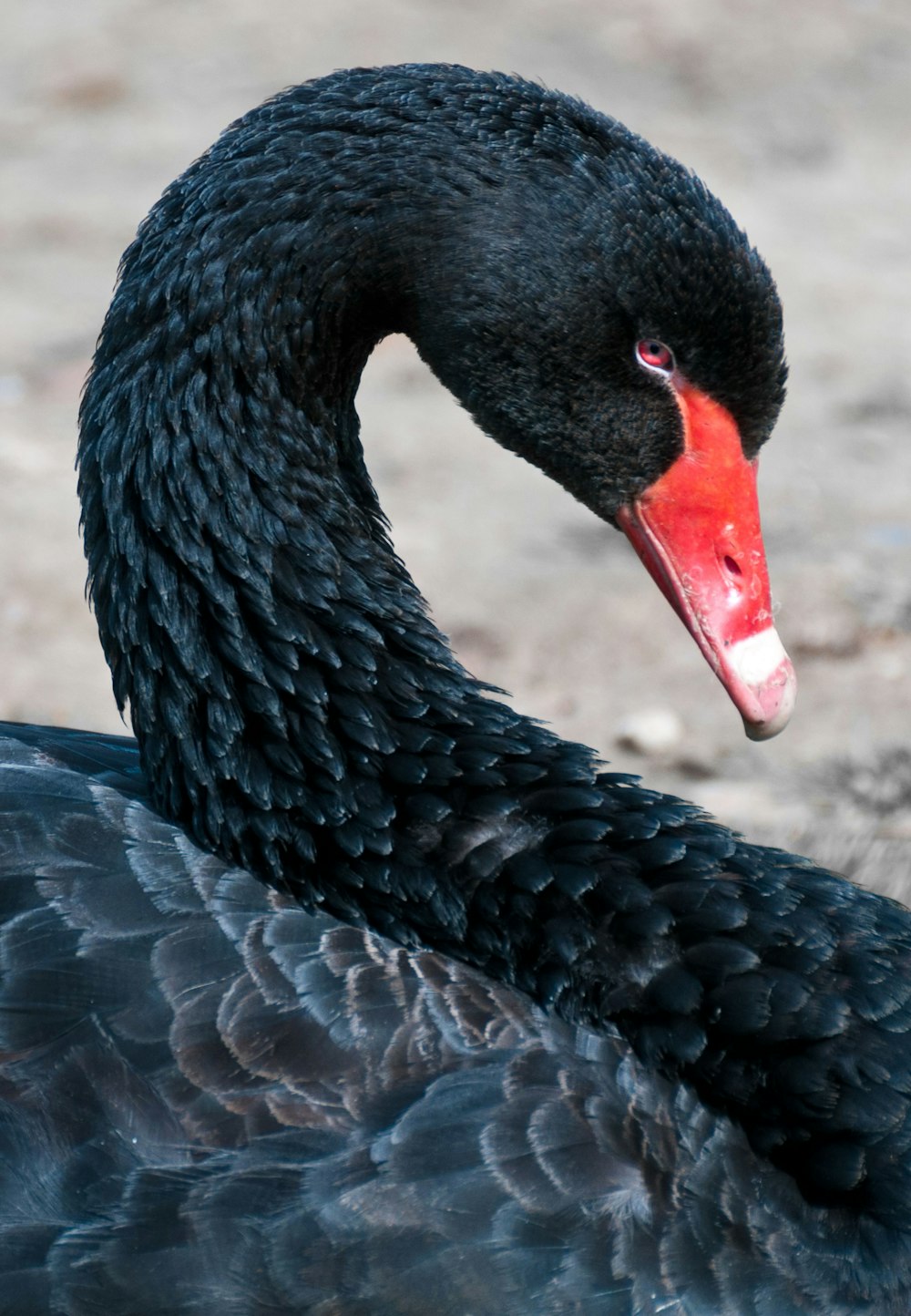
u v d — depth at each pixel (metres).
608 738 11.56
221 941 5.34
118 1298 4.81
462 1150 5.10
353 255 5.85
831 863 9.48
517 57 24.14
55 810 5.57
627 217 5.78
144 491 5.87
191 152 22.17
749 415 6.05
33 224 20.39
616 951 5.59
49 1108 5.01
